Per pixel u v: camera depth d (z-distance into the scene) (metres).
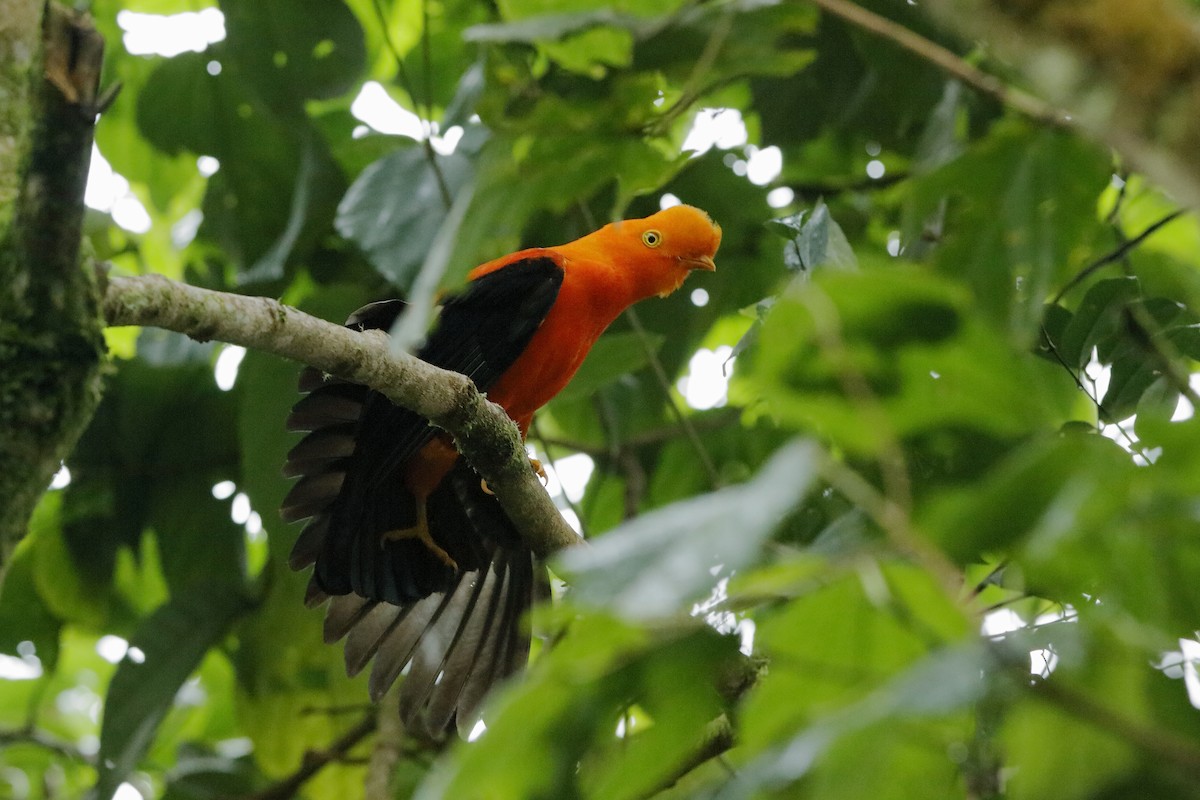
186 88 12.74
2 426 4.99
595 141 5.90
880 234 12.52
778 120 12.18
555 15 6.91
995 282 6.52
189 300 6.17
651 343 11.30
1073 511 3.15
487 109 6.21
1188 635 3.85
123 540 13.04
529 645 9.92
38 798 14.77
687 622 4.23
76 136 4.63
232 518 13.05
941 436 5.66
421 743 12.34
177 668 11.87
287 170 12.71
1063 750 4.03
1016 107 6.20
